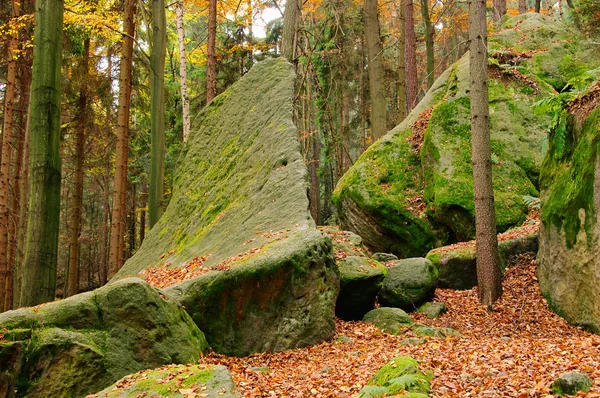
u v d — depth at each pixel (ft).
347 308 30.09
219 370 15.93
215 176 43.47
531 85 50.55
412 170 50.08
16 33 49.65
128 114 54.80
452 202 43.21
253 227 32.22
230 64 90.33
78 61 61.46
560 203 28.84
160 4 49.98
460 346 23.07
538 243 35.58
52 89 29.84
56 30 30.27
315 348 24.27
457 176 44.73
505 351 21.03
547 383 15.81
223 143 45.91
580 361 18.29
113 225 53.16
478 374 17.61
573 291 27.25
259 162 38.99
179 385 15.31
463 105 49.42
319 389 17.75
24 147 58.85
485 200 32.94
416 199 47.96
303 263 25.02
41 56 29.78
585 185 25.93
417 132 52.54
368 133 117.80
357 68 96.99
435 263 37.93
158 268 38.14
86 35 58.65
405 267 33.60
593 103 27.20
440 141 47.85
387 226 47.93
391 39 103.60
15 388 17.65
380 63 61.87
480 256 32.83
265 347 24.17
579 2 54.49
